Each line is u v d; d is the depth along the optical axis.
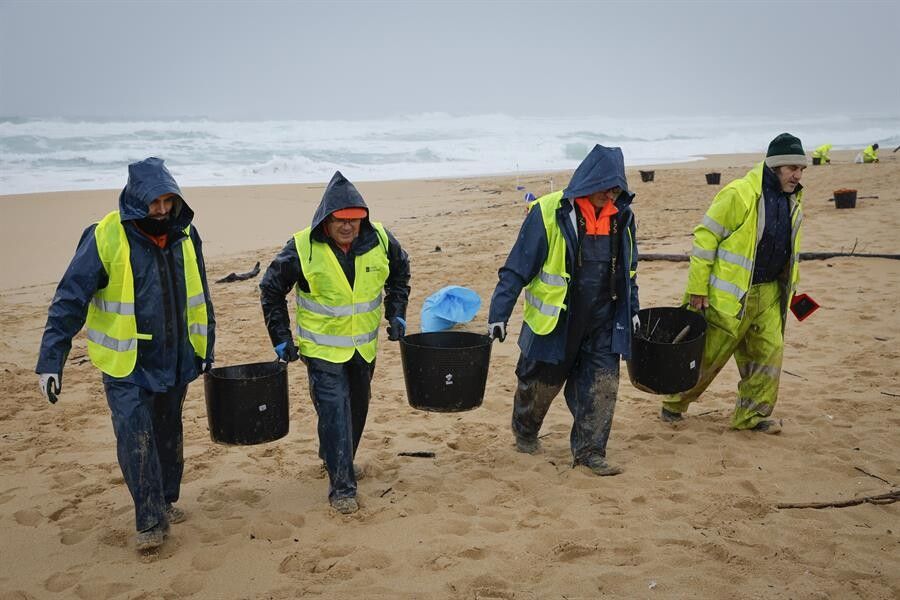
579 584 3.88
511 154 39.09
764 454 5.39
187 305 4.41
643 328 5.60
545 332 4.91
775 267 5.48
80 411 6.78
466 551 4.21
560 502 4.76
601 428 5.14
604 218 4.91
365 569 4.11
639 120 80.38
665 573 3.96
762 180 5.32
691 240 13.16
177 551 4.34
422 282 11.21
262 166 31.55
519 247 4.95
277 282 4.62
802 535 4.31
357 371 4.82
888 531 4.36
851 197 14.82
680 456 5.40
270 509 4.80
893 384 6.63
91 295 4.10
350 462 4.72
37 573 4.18
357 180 28.44
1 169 30.81
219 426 4.59
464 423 6.26
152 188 4.06
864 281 9.85
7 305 11.17
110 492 5.17
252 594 3.90
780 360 5.59
